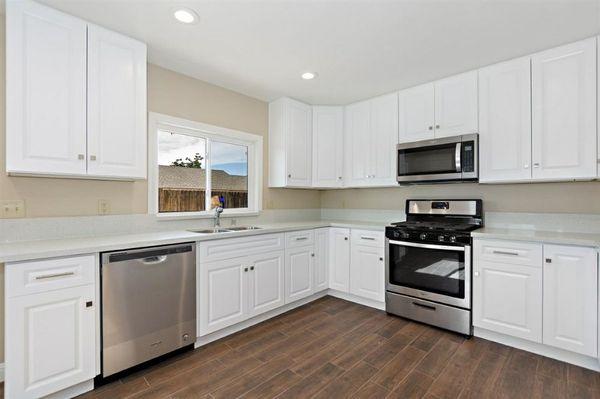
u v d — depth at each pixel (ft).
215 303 7.68
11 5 5.40
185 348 7.22
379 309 9.99
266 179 11.46
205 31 6.66
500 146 8.09
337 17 6.13
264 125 11.38
